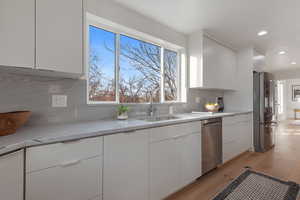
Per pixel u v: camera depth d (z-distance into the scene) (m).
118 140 1.36
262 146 3.44
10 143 0.87
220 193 1.89
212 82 3.04
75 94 1.74
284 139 4.56
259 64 3.99
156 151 1.67
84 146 1.16
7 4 1.05
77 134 1.11
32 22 1.15
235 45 3.55
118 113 1.96
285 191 1.91
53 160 1.03
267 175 2.33
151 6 2.08
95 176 1.22
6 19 1.04
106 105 1.99
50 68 1.24
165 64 2.89
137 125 1.49
